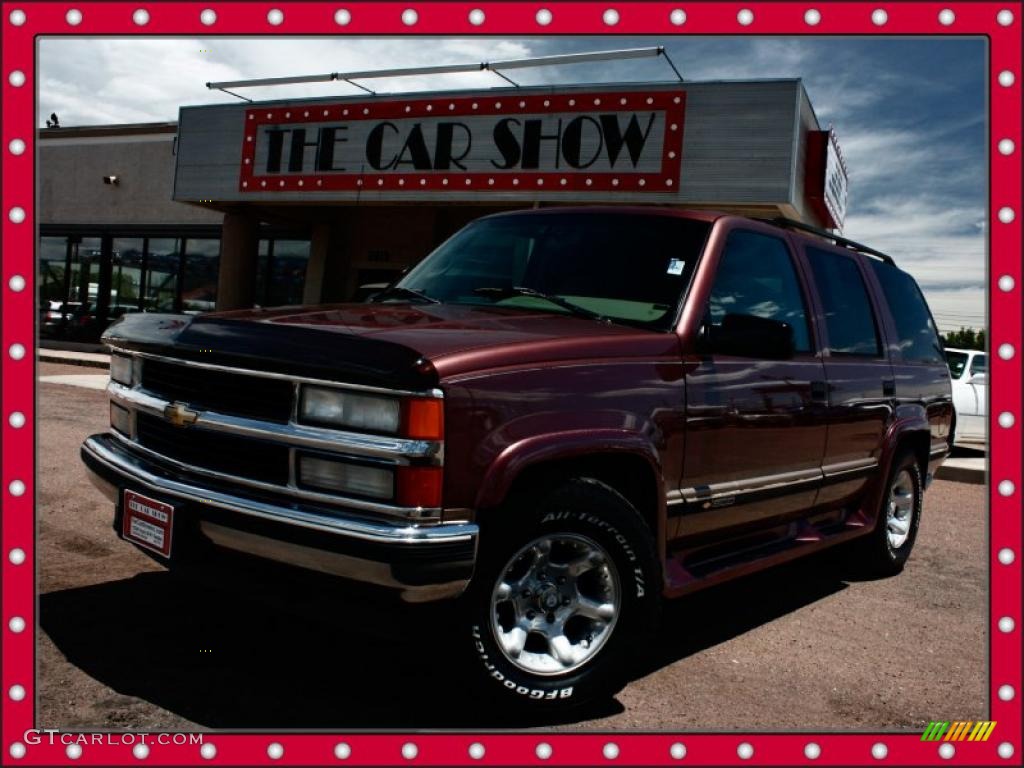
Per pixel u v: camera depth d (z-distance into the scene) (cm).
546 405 272
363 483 248
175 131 2020
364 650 326
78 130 2141
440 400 246
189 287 2005
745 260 379
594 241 372
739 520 367
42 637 312
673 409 315
